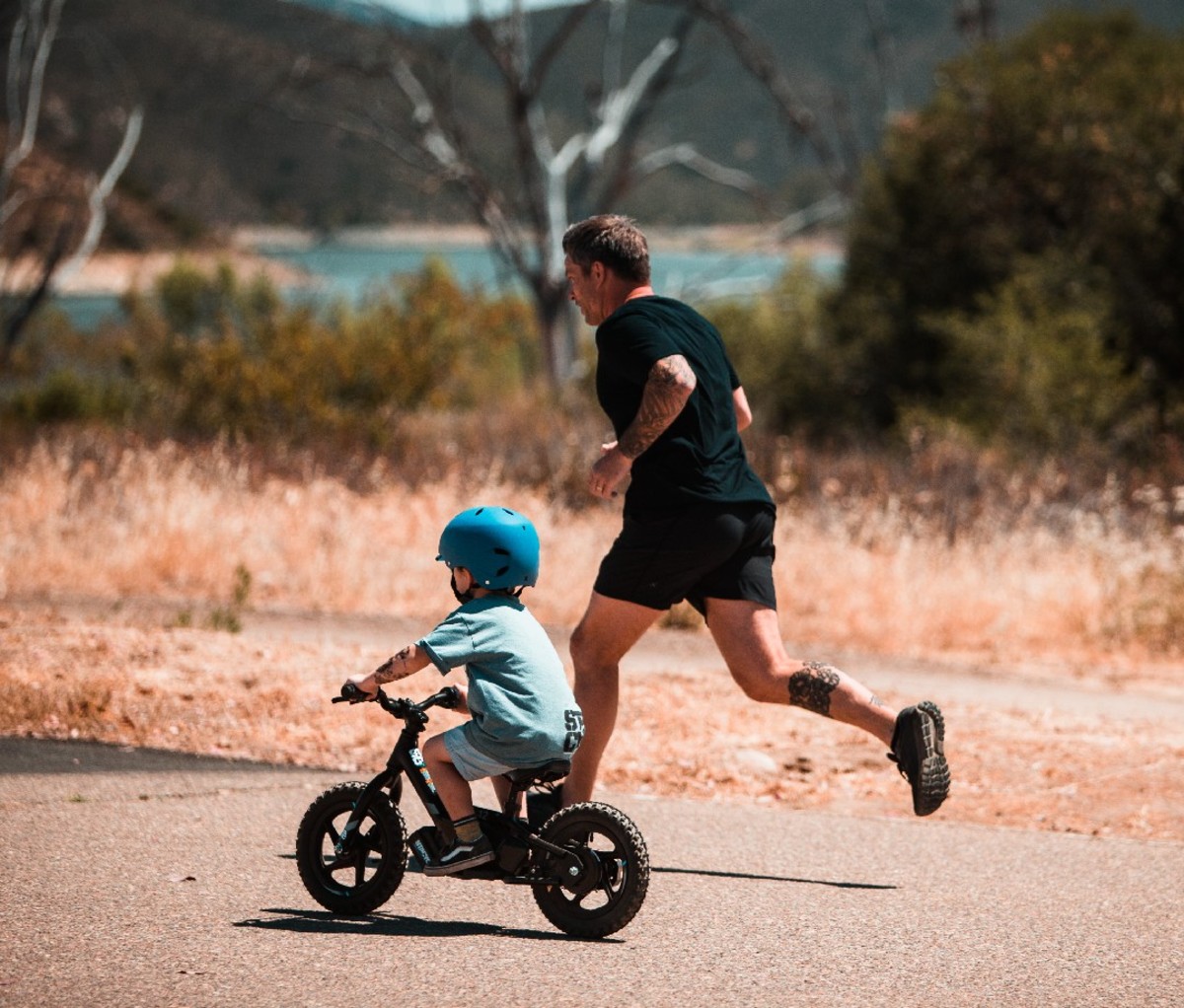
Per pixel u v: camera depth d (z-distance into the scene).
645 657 22.88
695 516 11.86
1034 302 50.81
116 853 12.32
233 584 26.73
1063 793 15.84
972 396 47.53
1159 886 12.34
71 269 73.00
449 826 10.52
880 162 60.78
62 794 14.12
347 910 10.89
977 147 55.53
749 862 12.89
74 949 9.88
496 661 10.45
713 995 9.41
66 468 32.28
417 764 10.70
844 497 34.91
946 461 39.25
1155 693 21.95
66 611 23.55
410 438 45.00
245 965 9.69
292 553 27.98
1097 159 53.25
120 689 17.84
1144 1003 9.48
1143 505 34.75
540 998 9.25
